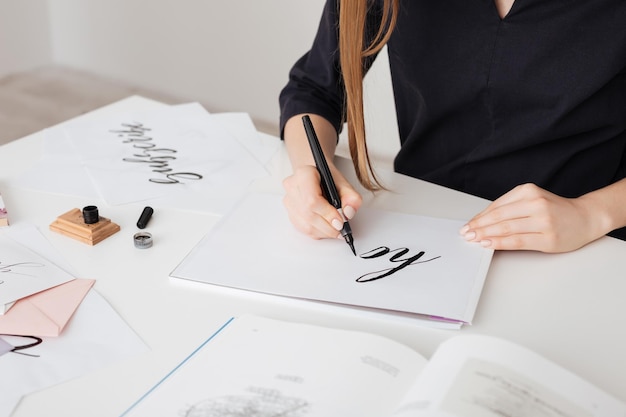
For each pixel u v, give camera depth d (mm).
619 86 1149
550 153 1203
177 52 3113
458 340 668
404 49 1229
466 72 1192
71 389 684
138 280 848
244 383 664
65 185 1058
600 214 945
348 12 1032
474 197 1069
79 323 772
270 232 945
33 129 2959
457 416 583
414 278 851
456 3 1163
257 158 1168
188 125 1268
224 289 832
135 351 732
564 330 784
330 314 795
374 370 678
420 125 1285
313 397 646
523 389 614
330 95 1284
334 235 917
